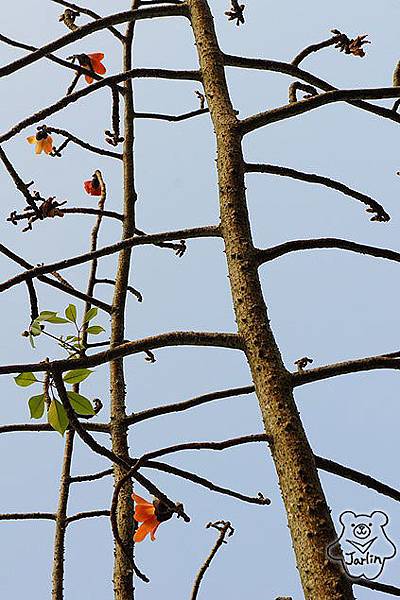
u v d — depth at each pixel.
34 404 3.27
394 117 4.12
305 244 3.18
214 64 3.89
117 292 4.70
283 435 2.59
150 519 3.88
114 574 3.80
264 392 2.71
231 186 3.33
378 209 4.00
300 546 2.37
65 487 4.41
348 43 4.43
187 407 3.39
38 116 3.52
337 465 2.95
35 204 3.92
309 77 4.17
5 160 3.67
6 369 2.72
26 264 4.09
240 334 2.88
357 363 2.74
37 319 3.57
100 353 2.79
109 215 4.79
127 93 5.08
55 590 4.08
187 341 2.83
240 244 3.13
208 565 3.67
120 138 5.07
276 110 3.52
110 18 3.83
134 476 3.04
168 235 3.19
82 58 4.62
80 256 3.09
